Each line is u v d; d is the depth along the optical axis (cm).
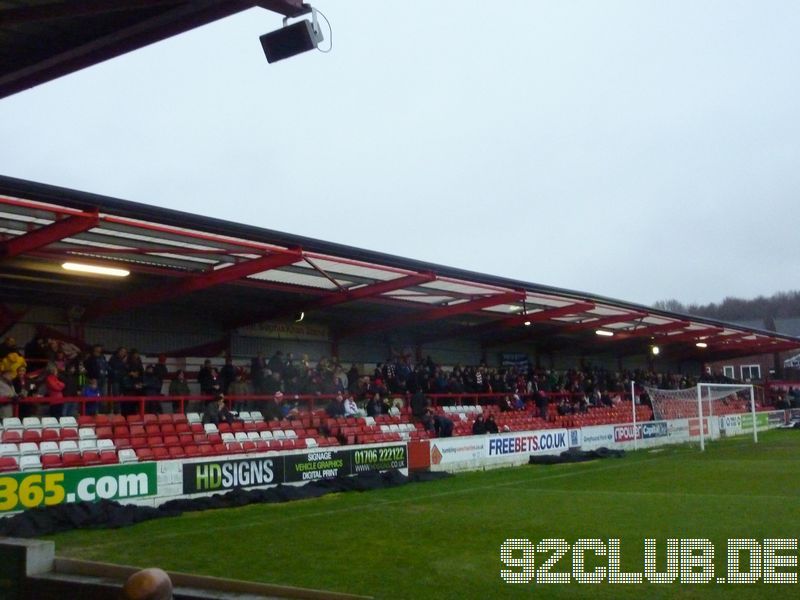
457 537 980
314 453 1562
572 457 2272
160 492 1292
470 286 1970
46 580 504
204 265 1565
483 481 1728
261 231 1408
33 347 1556
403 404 2255
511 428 2445
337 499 1423
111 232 1293
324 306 1948
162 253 1420
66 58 704
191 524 1130
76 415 1494
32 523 1052
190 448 1526
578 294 2355
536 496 1410
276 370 1952
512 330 2991
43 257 1359
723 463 2078
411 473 1792
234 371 1866
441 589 704
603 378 3478
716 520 1069
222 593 493
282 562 835
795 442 2958
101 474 1211
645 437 2861
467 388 2547
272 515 1218
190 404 1991
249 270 1527
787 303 12138
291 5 620
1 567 525
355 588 712
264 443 1681
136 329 1903
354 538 985
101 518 1110
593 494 1420
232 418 1725
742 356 4716
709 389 3278
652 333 3241
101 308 1692
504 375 2744
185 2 613
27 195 1096
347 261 1588
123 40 680
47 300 1692
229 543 959
